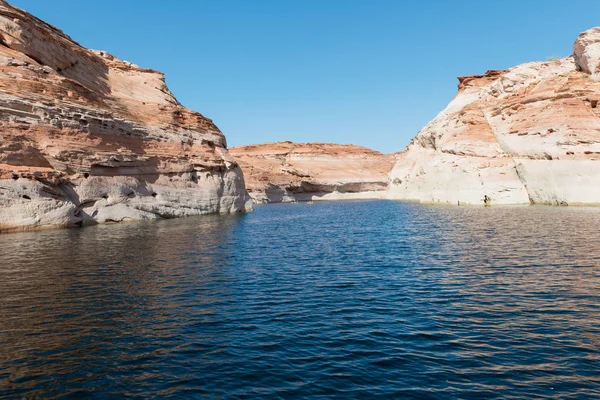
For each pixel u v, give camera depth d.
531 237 26.17
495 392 7.86
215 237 30.75
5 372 8.60
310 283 16.67
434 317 12.20
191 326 11.47
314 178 149.12
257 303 13.77
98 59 53.16
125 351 9.74
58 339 10.38
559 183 49.19
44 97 37.41
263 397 7.73
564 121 50.88
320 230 37.78
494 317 12.02
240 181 64.38
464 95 83.56
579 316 11.87
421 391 7.93
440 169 67.56
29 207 32.91
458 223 36.94
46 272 17.81
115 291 14.88
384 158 172.38
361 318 12.25
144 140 47.69
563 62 61.69
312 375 8.62
